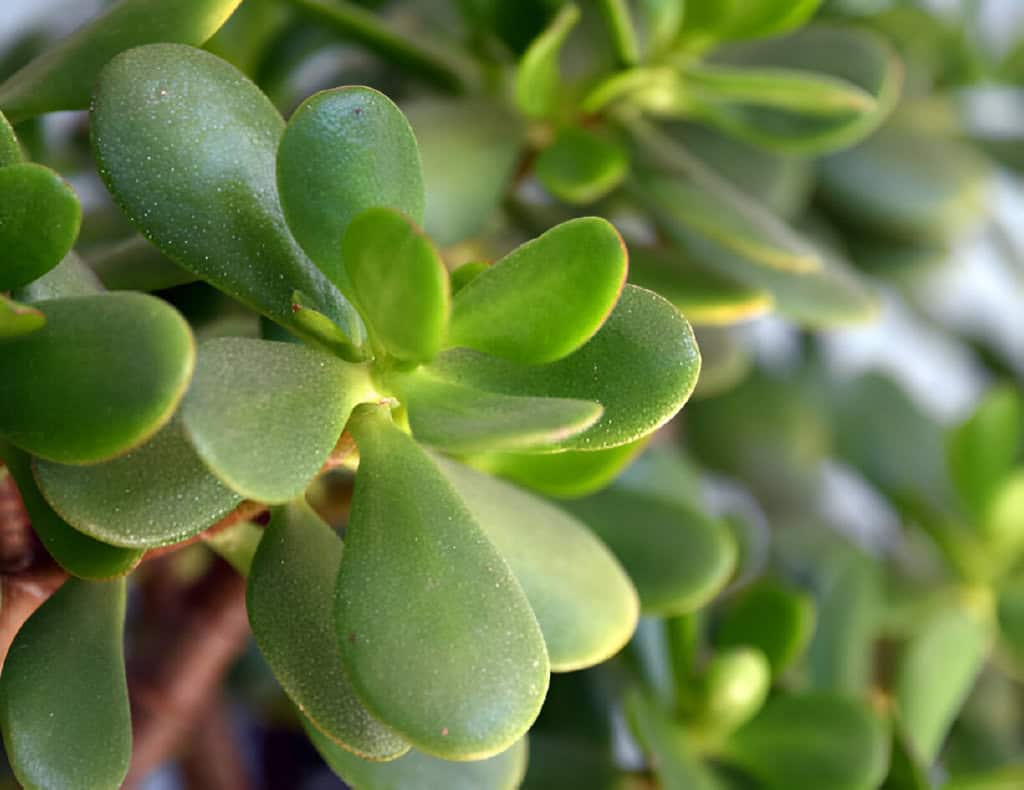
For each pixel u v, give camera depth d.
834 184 0.55
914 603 0.52
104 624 0.30
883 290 0.66
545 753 0.41
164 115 0.29
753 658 0.39
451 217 0.38
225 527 0.30
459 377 0.30
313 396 0.28
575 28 0.45
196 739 0.49
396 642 0.28
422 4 0.48
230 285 0.29
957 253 0.60
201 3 0.30
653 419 0.29
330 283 0.30
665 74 0.41
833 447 0.59
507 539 0.32
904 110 0.57
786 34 0.44
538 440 0.26
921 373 0.81
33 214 0.27
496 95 0.41
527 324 0.29
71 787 0.28
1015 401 0.51
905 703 0.44
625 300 0.29
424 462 0.29
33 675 0.29
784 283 0.40
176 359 0.26
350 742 0.29
